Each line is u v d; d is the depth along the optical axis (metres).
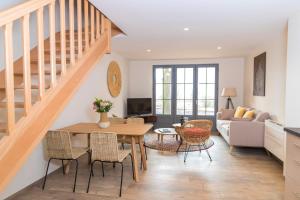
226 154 4.81
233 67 7.45
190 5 2.89
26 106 1.84
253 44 5.32
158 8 3.00
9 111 1.68
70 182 3.41
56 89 2.21
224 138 5.82
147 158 4.55
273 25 3.76
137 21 3.56
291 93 3.26
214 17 3.36
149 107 7.78
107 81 6.07
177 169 3.92
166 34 4.38
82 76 2.73
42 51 1.99
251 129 4.71
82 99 4.75
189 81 7.80
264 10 3.06
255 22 3.60
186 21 3.56
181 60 7.81
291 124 3.26
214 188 3.17
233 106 7.27
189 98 7.82
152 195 2.98
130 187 3.22
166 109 8.01
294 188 2.38
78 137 4.47
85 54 2.80
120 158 3.16
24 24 1.77
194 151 5.01
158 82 8.01
